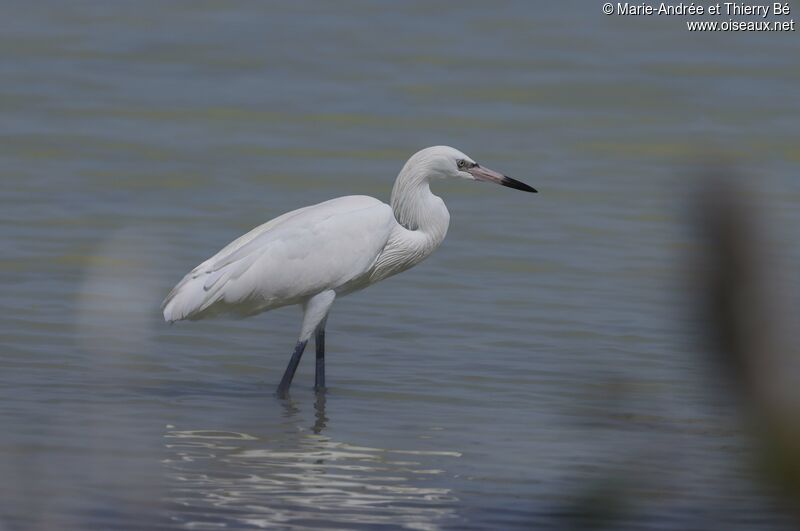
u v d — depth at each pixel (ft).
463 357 40.45
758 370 6.68
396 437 30.91
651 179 73.36
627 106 94.58
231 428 31.53
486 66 106.63
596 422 10.62
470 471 27.76
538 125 88.33
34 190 66.90
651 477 11.18
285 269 36.17
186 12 126.52
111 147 78.43
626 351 41.19
